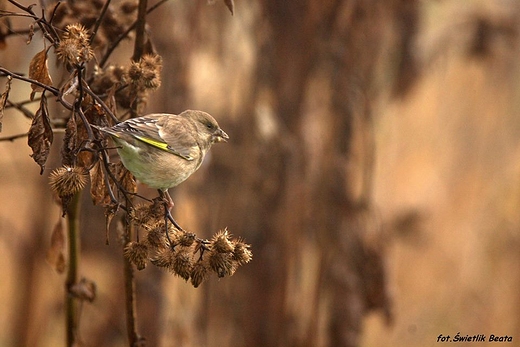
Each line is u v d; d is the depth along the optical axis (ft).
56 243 28.60
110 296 48.70
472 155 59.47
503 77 58.80
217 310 47.93
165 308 44.78
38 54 21.58
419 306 59.21
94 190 21.45
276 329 46.96
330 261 45.83
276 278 46.75
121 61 35.78
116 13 26.66
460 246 59.16
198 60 45.80
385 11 46.52
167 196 24.98
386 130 56.13
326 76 46.14
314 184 46.19
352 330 45.70
